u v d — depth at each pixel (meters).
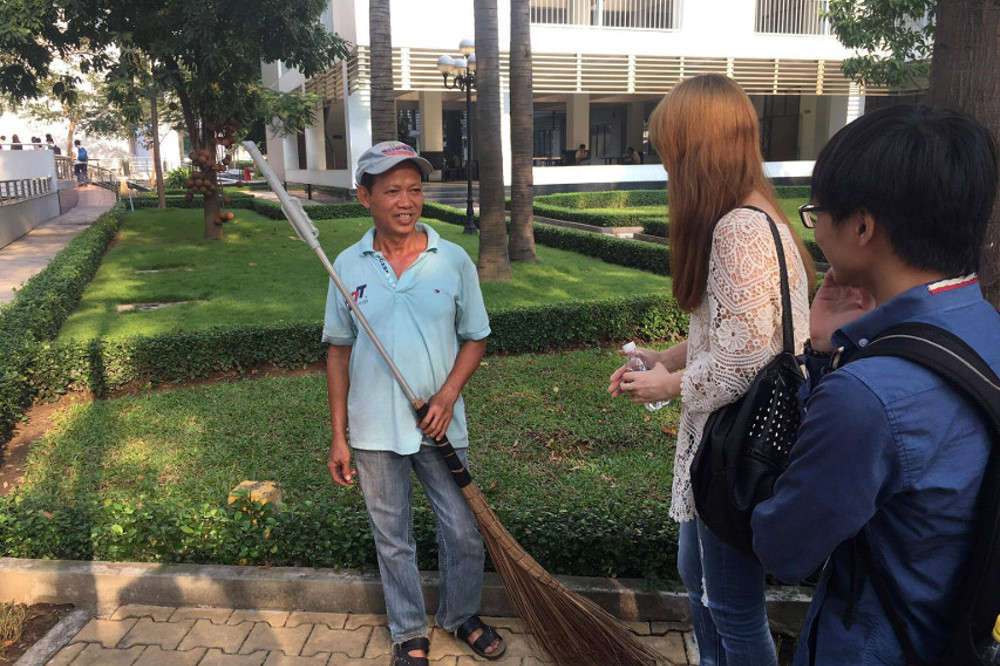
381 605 2.91
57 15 11.70
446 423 2.42
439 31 20.12
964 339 1.09
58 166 24.34
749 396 1.63
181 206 21.97
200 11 11.30
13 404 5.00
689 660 2.63
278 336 6.23
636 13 22.95
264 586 2.92
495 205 9.20
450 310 2.47
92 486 4.00
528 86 10.32
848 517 1.09
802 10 23.70
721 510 1.67
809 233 10.90
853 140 1.13
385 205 2.35
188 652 2.68
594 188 22.83
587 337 6.86
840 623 1.23
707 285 1.76
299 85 27.78
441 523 2.55
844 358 1.24
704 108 1.72
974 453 1.06
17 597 2.97
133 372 5.82
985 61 2.76
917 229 1.09
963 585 1.09
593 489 3.79
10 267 12.09
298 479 3.97
